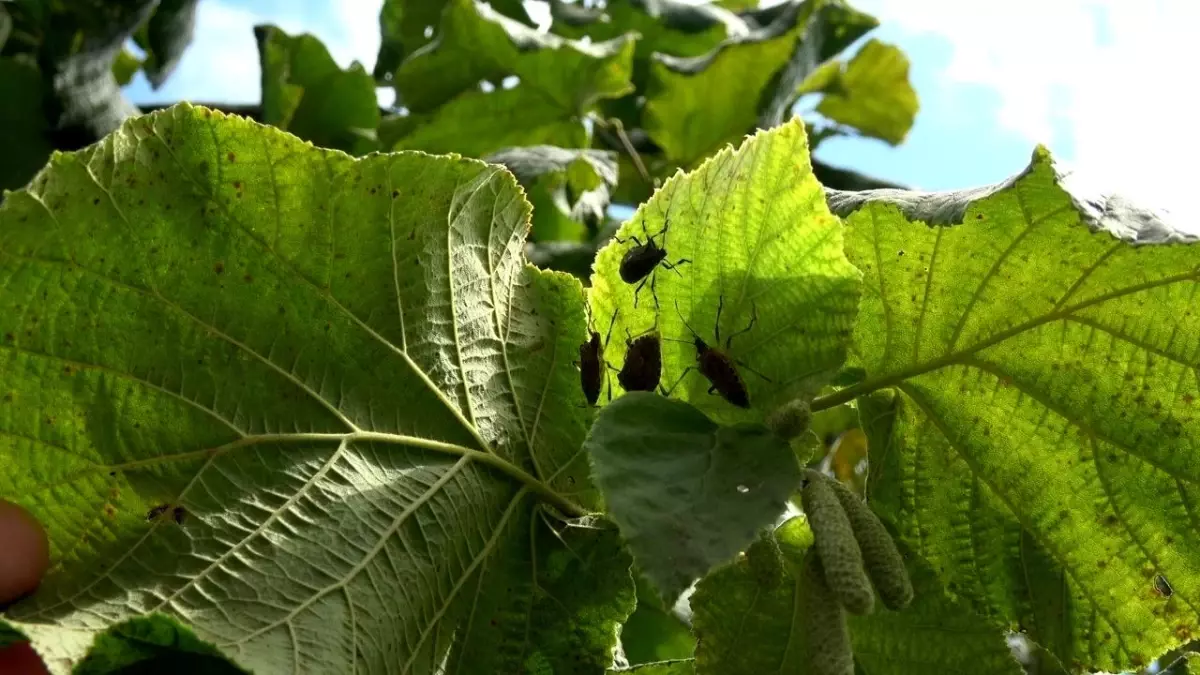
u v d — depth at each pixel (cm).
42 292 19
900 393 24
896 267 23
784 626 22
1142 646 23
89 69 40
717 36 44
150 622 16
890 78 49
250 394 20
